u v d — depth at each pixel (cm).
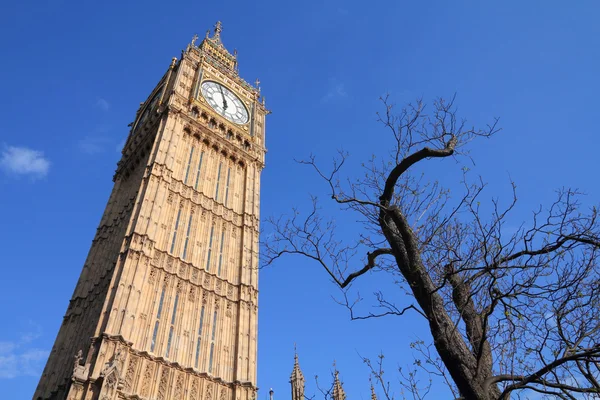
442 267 1009
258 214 5212
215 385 3622
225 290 4319
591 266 895
